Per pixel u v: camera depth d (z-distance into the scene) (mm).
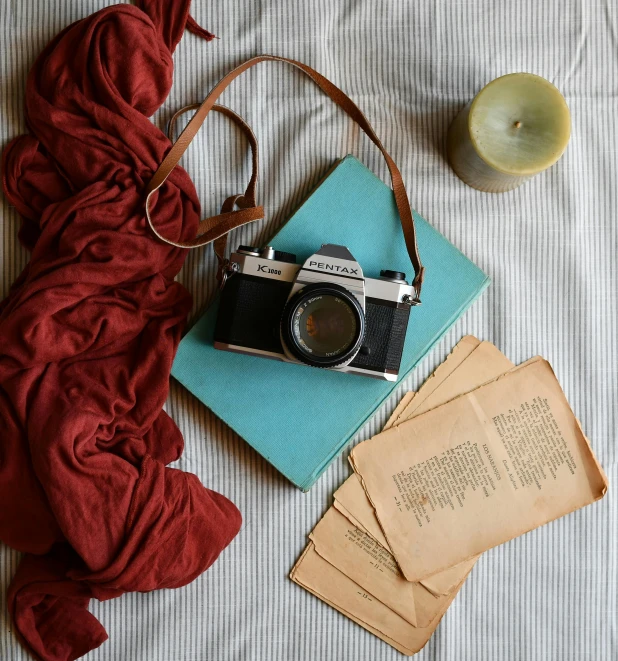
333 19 958
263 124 952
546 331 979
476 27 970
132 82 847
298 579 939
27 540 849
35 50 910
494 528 947
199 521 865
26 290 820
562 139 870
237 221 863
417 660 950
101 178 850
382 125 968
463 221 971
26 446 824
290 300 816
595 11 978
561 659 964
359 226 926
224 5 946
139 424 865
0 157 895
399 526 941
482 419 957
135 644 923
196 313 937
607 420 979
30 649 868
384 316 857
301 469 917
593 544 974
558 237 981
